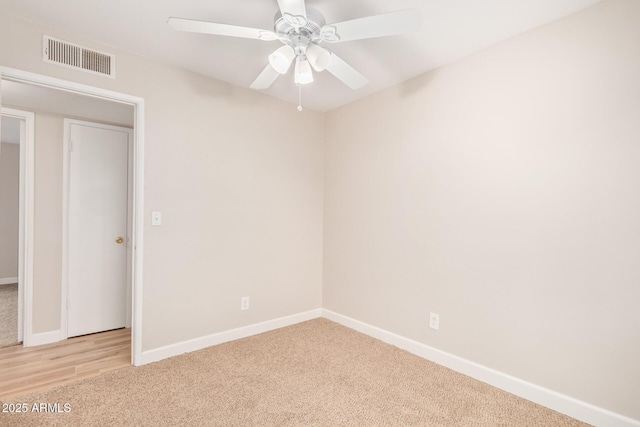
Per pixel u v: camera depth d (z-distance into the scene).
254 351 2.60
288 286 3.24
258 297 3.01
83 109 2.79
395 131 2.78
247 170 2.91
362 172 3.08
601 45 1.72
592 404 1.75
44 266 2.78
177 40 2.14
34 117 2.74
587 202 1.77
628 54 1.64
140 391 2.00
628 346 1.64
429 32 2.00
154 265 2.40
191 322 2.59
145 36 2.09
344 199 3.27
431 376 2.24
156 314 2.41
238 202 2.86
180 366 2.32
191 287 2.58
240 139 2.86
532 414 1.83
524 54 2.00
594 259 1.75
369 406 1.89
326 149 3.49
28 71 1.93
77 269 2.95
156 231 2.40
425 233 2.54
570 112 1.83
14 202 5.32
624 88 1.66
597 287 1.74
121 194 3.20
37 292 2.74
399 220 2.74
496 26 1.95
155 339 2.41
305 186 3.37
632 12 1.63
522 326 2.01
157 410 1.81
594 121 1.75
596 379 1.74
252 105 2.94
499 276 2.12
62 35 2.04
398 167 2.75
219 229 2.74
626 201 1.65
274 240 3.12
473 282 2.25
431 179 2.51
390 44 2.14
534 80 1.96
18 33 1.90
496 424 1.74
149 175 2.37
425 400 1.96
